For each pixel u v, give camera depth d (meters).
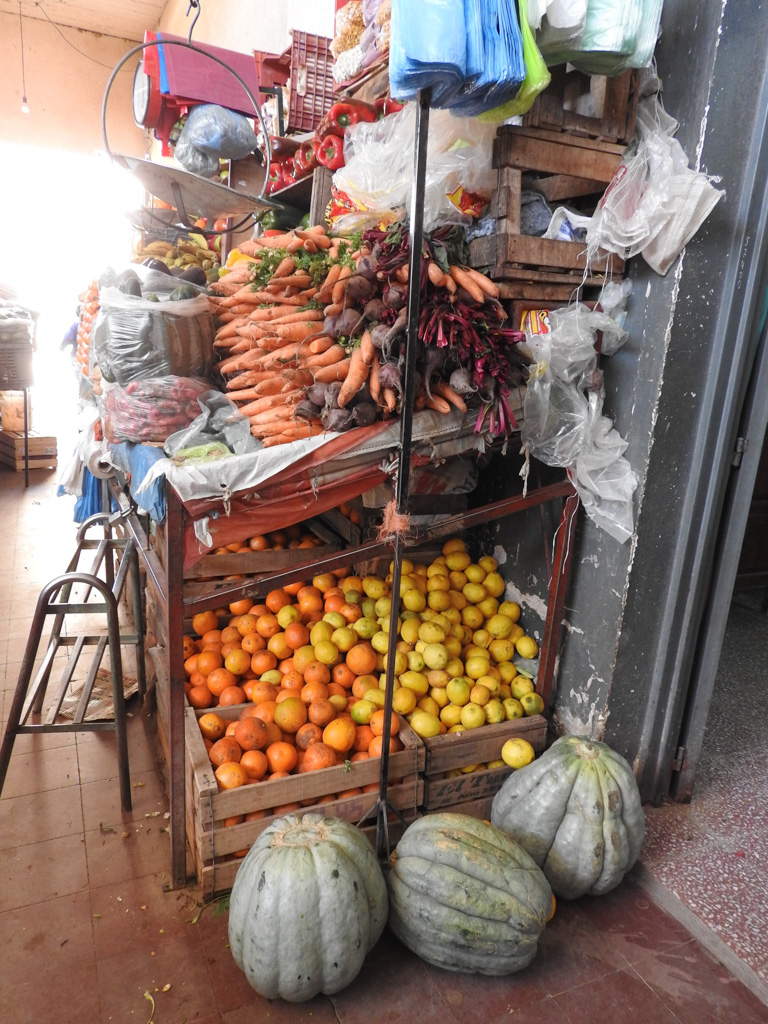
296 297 1.97
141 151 11.16
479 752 2.16
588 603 2.30
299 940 1.49
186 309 2.06
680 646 2.22
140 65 2.90
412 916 1.67
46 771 2.49
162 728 2.53
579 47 1.58
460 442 1.92
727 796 2.43
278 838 1.61
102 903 1.91
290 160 3.10
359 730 2.09
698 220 1.82
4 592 4.14
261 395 1.90
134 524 2.63
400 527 1.73
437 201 1.89
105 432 2.18
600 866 1.86
